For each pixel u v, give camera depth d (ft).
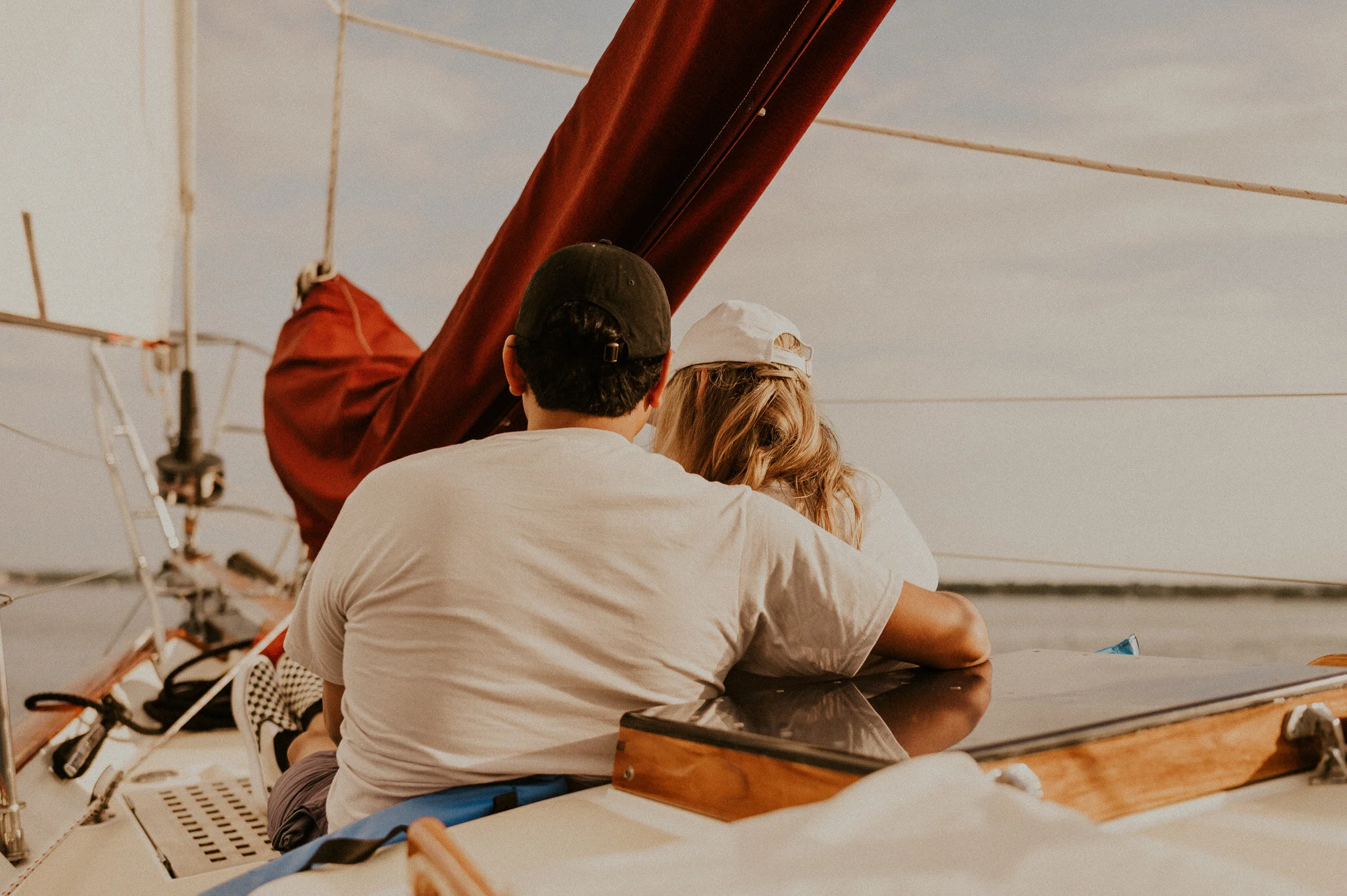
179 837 5.62
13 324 8.93
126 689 9.55
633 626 3.62
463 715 3.54
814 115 5.02
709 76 4.85
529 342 3.91
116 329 10.44
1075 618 84.74
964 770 2.14
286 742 5.98
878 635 3.90
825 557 3.86
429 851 2.21
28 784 6.88
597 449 3.77
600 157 5.31
